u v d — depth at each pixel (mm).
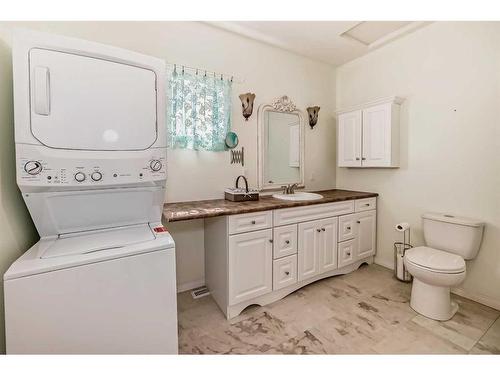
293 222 2004
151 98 1278
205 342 1495
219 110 2146
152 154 1290
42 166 1033
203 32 2070
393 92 2453
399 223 2445
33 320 892
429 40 2150
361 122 2543
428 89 2170
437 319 1692
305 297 2020
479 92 1859
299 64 2697
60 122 1056
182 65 1982
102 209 1259
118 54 1178
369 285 2219
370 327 1631
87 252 1022
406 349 1427
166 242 1151
